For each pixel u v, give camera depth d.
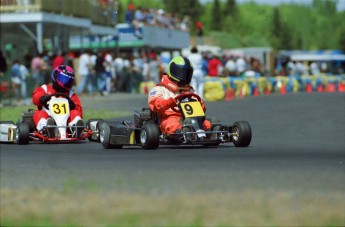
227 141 35.09
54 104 38.66
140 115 35.59
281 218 17.08
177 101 34.22
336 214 17.45
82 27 104.50
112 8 117.56
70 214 17.73
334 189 20.88
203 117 33.94
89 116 59.38
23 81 76.88
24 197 19.95
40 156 31.62
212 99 82.38
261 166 26.39
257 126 49.75
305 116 56.38
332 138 42.03
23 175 24.42
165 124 34.09
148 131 33.81
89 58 89.88
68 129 39.28
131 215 17.47
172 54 155.62
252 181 22.45
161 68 105.06
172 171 24.97
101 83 91.31
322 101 73.06
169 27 144.50
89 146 37.53
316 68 163.12
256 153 31.97
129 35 126.50
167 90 34.66
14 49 101.44
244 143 35.22
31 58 85.69
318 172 24.55
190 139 33.59
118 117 58.69
